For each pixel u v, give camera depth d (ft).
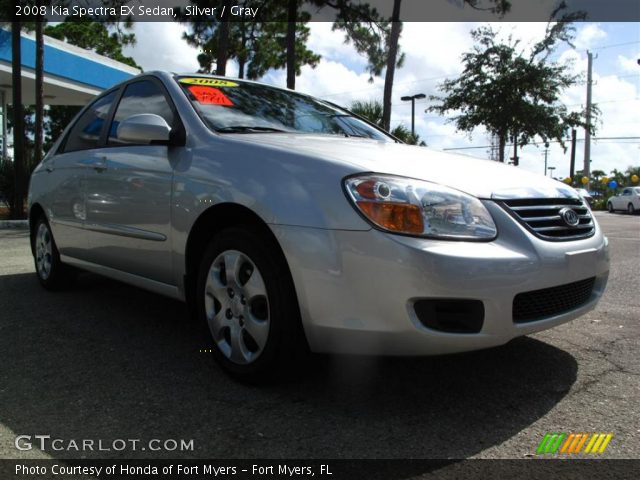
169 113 10.59
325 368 9.18
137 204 10.41
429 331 7.03
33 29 48.75
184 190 9.26
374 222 7.14
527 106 73.51
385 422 7.34
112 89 13.09
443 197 7.46
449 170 8.32
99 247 11.85
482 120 75.46
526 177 9.00
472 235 7.36
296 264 7.53
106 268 12.01
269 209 7.82
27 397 8.01
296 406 7.78
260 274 8.04
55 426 7.14
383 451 6.61
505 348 10.38
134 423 7.24
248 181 8.27
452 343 7.14
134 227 10.55
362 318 7.17
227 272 8.57
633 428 7.25
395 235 7.06
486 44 75.56
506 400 8.07
